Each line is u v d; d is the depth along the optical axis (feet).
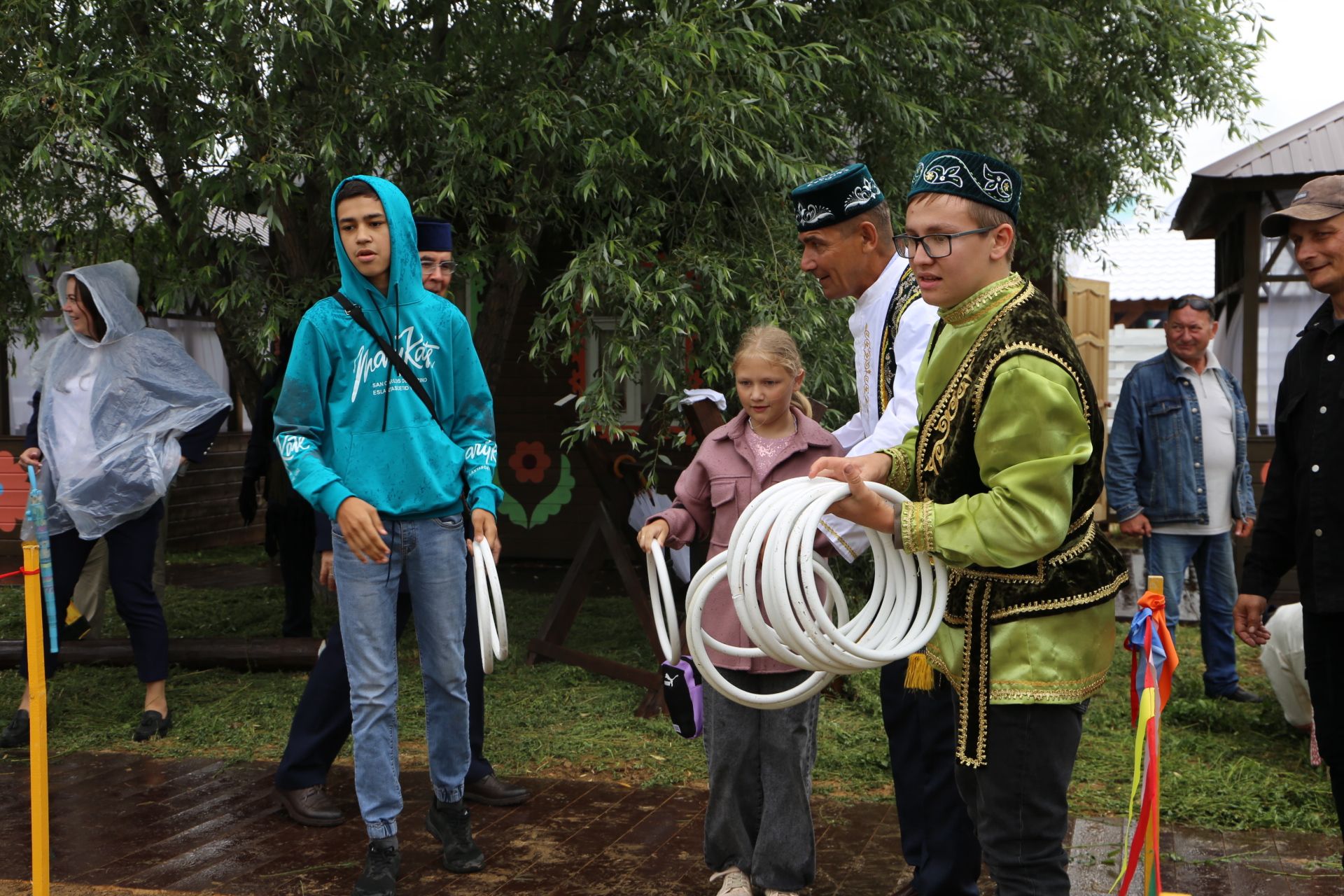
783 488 7.74
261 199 17.58
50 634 9.80
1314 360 9.95
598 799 13.75
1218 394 18.35
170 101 17.60
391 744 11.02
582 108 17.75
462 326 11.43
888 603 7.87
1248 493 18.52
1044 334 7.22
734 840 10.43
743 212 18.80
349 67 17.39
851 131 21.63
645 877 11.41
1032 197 25.67
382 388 10.96
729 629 10.18
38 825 9.34
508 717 16.81
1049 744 7.28
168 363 17.22
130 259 22.49
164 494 16.46
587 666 18.28
